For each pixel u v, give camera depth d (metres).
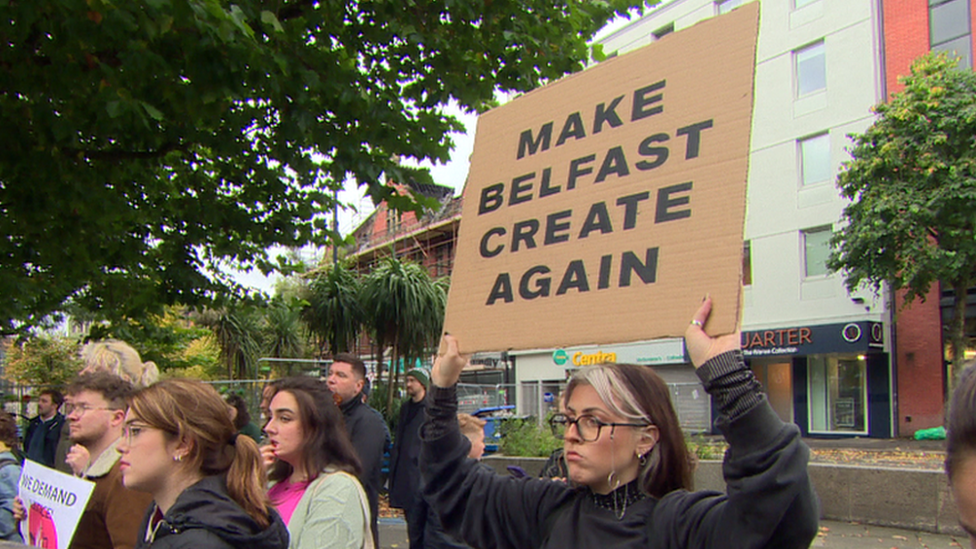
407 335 12.25
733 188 1.79
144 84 4.65
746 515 1.49
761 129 23.39
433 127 5.91
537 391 25.77
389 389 12.16
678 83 2.02
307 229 7.04
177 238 7.28
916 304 20.30
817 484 8.17
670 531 1.68
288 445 2.80
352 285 12.74
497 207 2.36
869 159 18.73
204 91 4.55
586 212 2.11
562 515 1.94
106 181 5.79
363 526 2.76
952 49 19.91
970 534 0.81
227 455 2.05
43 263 6.75
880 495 7.71
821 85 22.22
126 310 7.60
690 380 24.06
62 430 5.63
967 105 17.45
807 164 22.45
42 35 4.46
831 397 21.91
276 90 4.92
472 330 2.27
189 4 3.80
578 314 2.01
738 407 1.53
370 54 6.02
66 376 19.83
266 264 7.81
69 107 4.96
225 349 21.30
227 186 7.12
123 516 2.58
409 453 4.84
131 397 2.07
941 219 17.78
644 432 1.83
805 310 22.02
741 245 1.72
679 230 1.86
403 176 5.87
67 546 2.52
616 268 1.97
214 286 7.47
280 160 6.04
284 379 2.95
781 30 23.14
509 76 5.97
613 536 1.78
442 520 2.25
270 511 2.02
